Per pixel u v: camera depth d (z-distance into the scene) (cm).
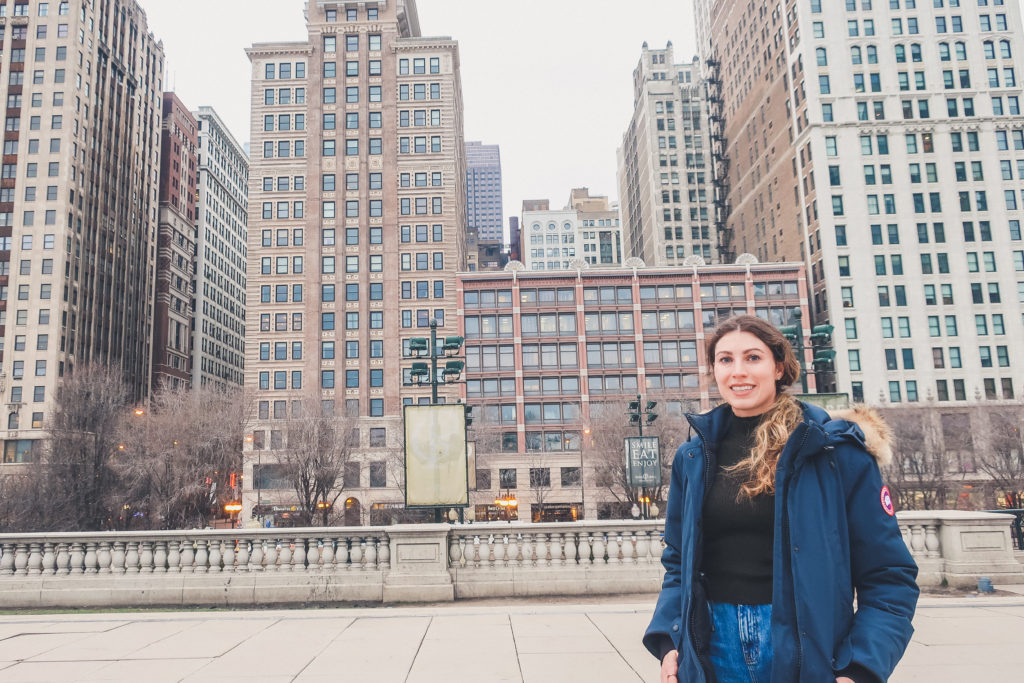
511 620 954
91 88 9025
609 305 7400
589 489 6825
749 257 7538
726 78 10650
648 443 2169
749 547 265
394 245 7775
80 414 5638
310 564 1282
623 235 14112
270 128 8050
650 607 1035
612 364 7288
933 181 7519
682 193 11162
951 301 7250
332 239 7825
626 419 5850
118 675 700
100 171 9169
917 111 7656
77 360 8400
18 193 8288
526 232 19888
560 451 7050
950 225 7400
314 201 7831
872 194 7500
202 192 12450
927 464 5556
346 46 8244
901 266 7344
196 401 6050
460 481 1469
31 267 8138
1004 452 5494
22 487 5306
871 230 7419
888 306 7256
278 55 8181
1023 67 7719
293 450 5897
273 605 1248
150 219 10706
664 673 266
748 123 9694
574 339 7319
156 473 5472
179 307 11425
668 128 11356
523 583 1266
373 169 8012
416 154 8012
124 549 1301
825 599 239
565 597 1252
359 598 1255
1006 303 7238
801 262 7544
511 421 7162
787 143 8362
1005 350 7150
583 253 19838
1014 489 5409
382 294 7725
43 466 5481
